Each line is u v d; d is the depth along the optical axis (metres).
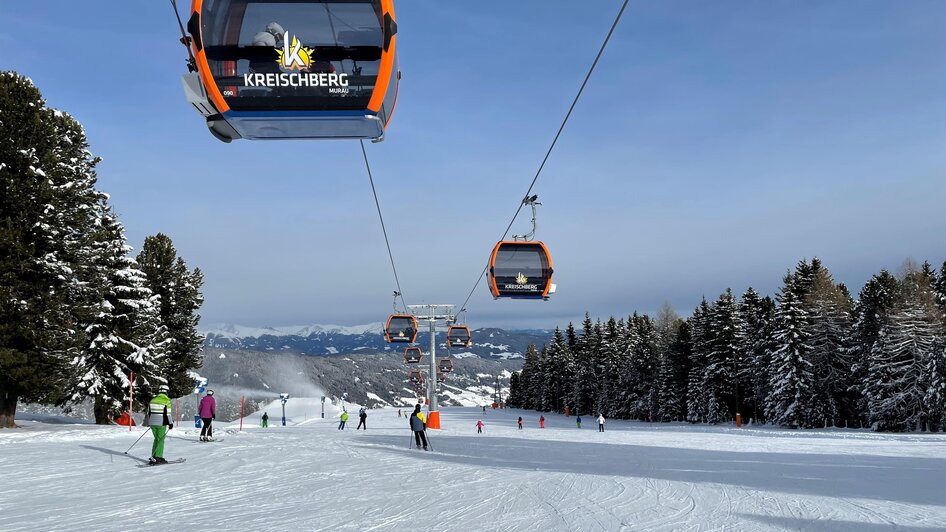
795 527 8.21
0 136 26.95
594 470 15.59
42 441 23.19
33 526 8.27
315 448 21.69
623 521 8.62
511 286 24.55
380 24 8.12
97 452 19.00
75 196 30.80
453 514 9.14
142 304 38.16
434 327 53.38
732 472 15.34
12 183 26.62
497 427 63.72
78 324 35.59
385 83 8.09
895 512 9.38
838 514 9.20
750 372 71.06
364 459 17.97
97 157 34.50
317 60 8.05
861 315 60.03
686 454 21.92
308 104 8.04
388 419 95.12
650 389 90.44
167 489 11.78
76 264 29.19
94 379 35.75
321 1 8.09
